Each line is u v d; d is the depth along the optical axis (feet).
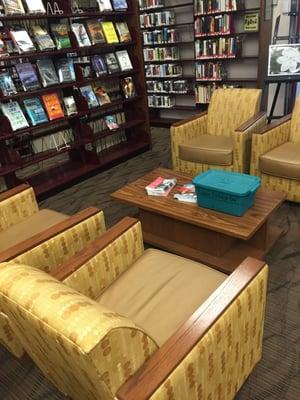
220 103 10.84
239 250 7.16
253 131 9.46
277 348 5.20
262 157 8.80
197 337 3.08
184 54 17.03
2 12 9.19
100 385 2.64
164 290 4.44
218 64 15.49
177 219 6.69
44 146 11.78
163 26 16.31
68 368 3.03
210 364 3.31
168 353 2.95
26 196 6.86
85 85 12.24
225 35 14.64
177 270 4.80
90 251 4.55
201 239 7.04
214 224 6.15
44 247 4.85
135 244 5.09
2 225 6.53
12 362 5.40
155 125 18.58
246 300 3.64
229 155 9.38
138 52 13.12
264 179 9.03
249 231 5.85
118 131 13.80
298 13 13.69
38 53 9.92
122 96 13.57
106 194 11.02
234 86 15.46
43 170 12.45
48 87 10.55
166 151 14.53
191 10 15.89
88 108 11.83
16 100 10.37
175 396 2.89
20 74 10.05
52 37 10.68
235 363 3.92
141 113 14.12
